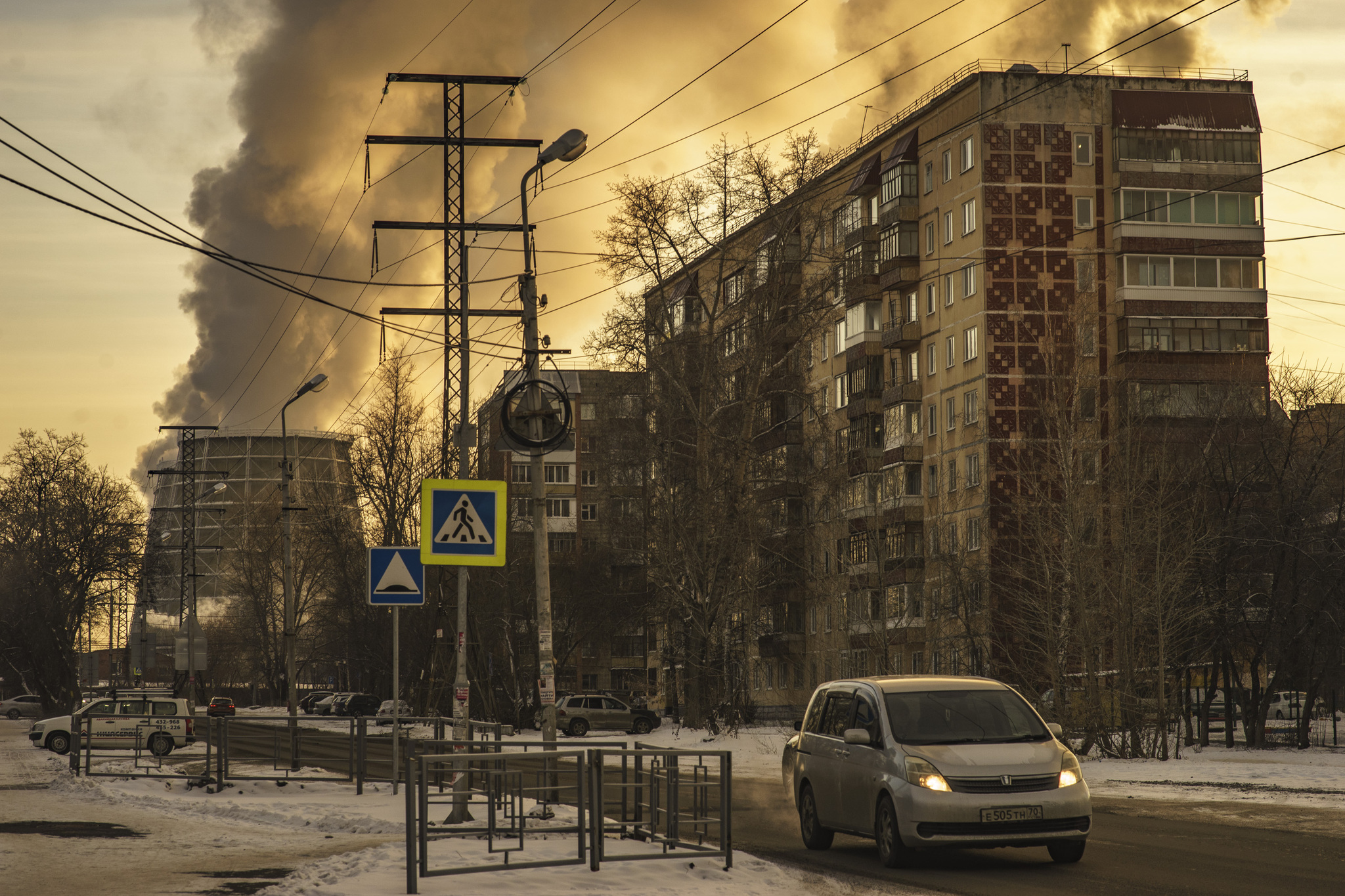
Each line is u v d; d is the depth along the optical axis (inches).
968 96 2460.6
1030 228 2410.2
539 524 684.7
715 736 1738.4
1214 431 1705.2
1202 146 2426.2
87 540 3083.2
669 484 1871.3
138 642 1907.0
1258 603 1701.5
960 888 467.8
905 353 2655.0
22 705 3535.9
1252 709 1708.9
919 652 2247.8
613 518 2113.7
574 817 623.2
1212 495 1712.6
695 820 506.0
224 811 759.7
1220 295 2390.5
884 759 536.7
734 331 1934.1
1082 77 2445.9
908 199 2623.0
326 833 655.8
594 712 2320.4
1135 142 2415.1
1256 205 2428.6
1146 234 2393.0
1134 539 1360.7
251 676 4950.8
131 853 569.0
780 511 1867.6
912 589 2219.5
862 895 446.0
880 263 2704.2
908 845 509.4
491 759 470.6
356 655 3157.0
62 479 3152.1
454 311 1524.4
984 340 2384.4
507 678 2341.3
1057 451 1488.7
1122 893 456.4
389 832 658.8
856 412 2736.2
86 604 3186.5
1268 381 1813.5
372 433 2549.2
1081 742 1419.8
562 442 692.7
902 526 2506.2
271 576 3932.1
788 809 827.4
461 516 586.9
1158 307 2370.8
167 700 1503.4
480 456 2018.9
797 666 2669.8
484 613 2241.6
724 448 1839.3
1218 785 989.8
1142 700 1334.9
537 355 705.0
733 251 2126.0
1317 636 1674.5
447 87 1585.9
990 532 1668.3
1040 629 1498.5
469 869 448.5
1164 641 1323.8
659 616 2047.2
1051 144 2427.4
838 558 1830.7
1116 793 933.8
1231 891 459.2
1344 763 1285.7
